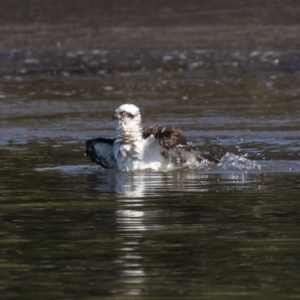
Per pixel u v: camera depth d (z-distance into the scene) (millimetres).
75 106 24906
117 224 10641
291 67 32375
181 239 9820
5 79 31484
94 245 9625
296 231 10148
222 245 9539
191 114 22969
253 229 10273
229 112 23125
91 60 35812
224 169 14891
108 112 23594
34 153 17156
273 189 12875
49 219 11031
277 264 8789
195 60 35031
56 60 36062
